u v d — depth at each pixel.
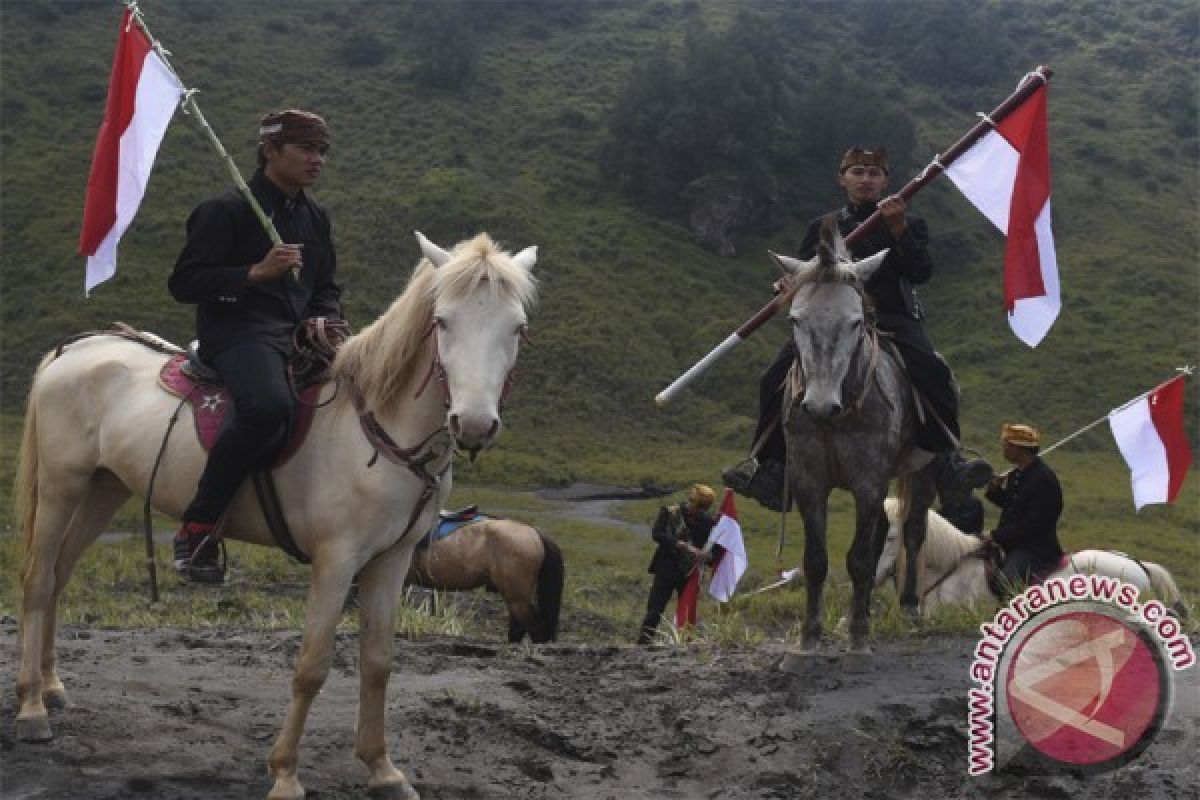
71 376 5.74
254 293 5.41
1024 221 7.35
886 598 10.59
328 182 60.53
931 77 80.56
